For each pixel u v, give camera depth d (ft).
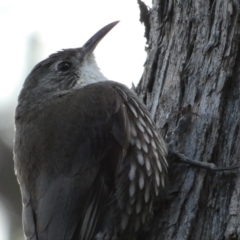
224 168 37.52
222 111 39.11
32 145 40.34
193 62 40.78
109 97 40.63
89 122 39.86
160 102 41.60
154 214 39.19
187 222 37.40
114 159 39.32
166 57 42.34
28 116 41.93
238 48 39.88
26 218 39.73
